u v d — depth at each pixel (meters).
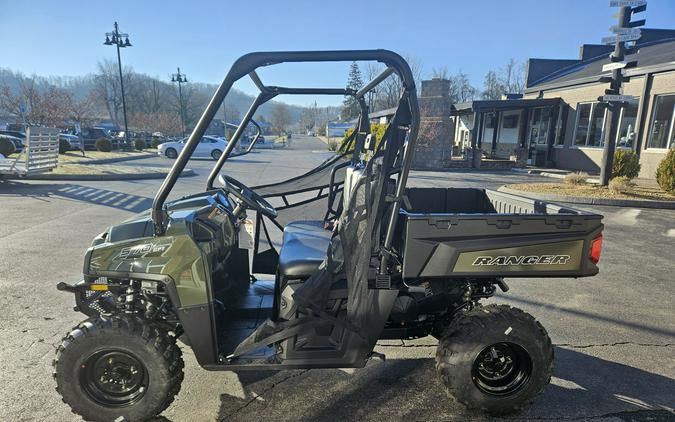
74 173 13.59
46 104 32.31
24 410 2.66
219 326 2.96
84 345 2.41
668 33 22.52
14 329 3.65
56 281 4.72
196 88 85.88
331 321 2.54
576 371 3.24
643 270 5.66
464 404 2.66
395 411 2.75
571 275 2.65
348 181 3.40
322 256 2.89
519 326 2.60
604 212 9.60
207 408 2.75
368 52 2.40
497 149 27.05
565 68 25.52
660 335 3.84
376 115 17.42
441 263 2.54
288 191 4.23
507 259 2.57
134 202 9.64
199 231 2.74
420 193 3.86
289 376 3.13
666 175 11.09
